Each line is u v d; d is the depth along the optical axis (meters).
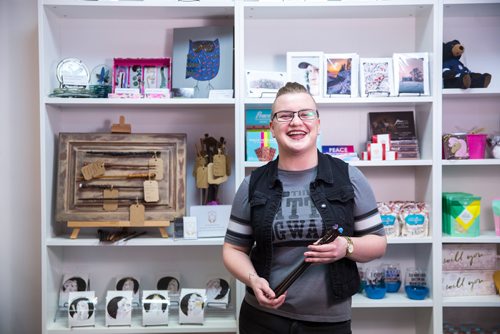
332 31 2.56
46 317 2.27
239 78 2.26
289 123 1.46
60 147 2.34
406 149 2.42
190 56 2.47
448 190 2.60
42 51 2.25
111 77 2.52
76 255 2.56
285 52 2.56
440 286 2.28
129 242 2.28
